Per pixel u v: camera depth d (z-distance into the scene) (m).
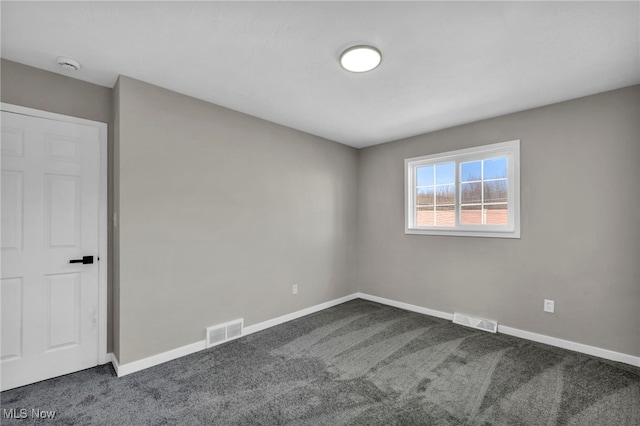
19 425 1.70
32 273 2.12
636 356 2.38
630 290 2.42
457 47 1.90
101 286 2.39
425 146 3.75
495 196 3.22
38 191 2.15
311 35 1.79
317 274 3.87
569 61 2.06
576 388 2.07
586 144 2.62
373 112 3.04
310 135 3.80
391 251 4.09
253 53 1.99
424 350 2.69
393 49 1.93
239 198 3.02
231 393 2.03
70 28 1.71
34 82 2.14
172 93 2.54
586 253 2.62
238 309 3.00
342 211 4.25
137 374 2.26
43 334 2.16
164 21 1.66
